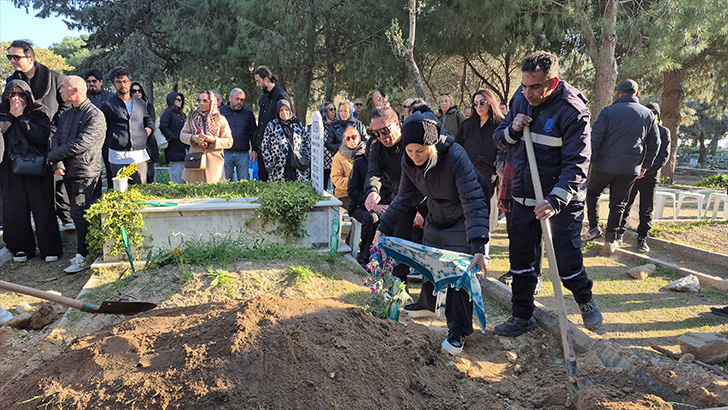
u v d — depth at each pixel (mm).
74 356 3053
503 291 4840
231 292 4387
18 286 3281
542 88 3473
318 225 5699
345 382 2811
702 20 10633
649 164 6168
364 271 5125
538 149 3650
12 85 5875
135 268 5082
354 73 17203
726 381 3068
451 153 3508
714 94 20516
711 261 6258
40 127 6172
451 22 14750
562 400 3000
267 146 7465
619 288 5211
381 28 16359
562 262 3744
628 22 11516
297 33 15859
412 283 5441
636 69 11438
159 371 2785
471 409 2922
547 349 3795
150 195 5746
